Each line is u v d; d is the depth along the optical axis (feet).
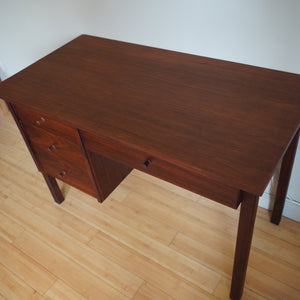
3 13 7.03
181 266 5.27
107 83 4.56
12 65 8.13
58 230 5.91
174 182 3.85
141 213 6.01
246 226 3.67
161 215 5.95
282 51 4.40
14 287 5.24
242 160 3.36
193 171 3.39
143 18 5.31
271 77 4.35
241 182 3.18
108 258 5.46
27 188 6.68
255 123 3.74
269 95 4.08
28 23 6.84
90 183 5.01
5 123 8.23
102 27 5.91
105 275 5.26
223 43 4.81
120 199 6.25
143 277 5.19
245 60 4.79
